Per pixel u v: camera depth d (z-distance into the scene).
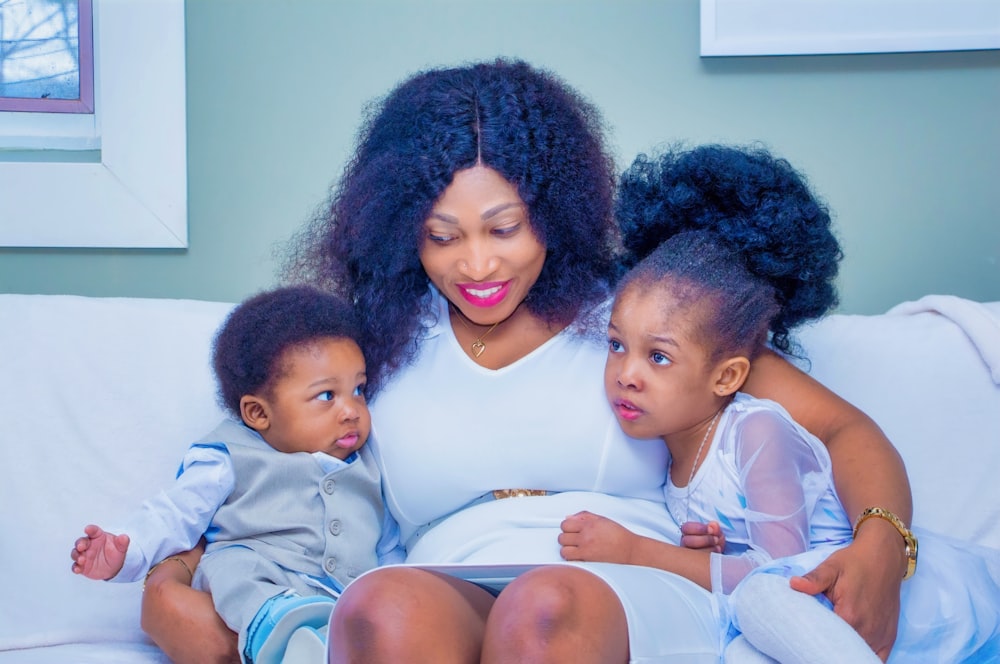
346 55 1.78
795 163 1.78
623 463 1.19
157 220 1.74
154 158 1.74
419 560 1.17
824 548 1.04
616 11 1.77
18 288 1.76
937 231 1.79
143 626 1.15
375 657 0.79
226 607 1.09
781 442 1.10
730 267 1.15
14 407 1.42
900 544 1.04
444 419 1.20
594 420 1.18
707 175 1.21
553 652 0.78
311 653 0.99
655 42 1.78
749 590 0.95
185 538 1.19
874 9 1.71
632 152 1.79
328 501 1.20
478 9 1.78
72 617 1.31
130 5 1.72
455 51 1.79
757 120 1.78
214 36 1.77
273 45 1.78
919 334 1.50
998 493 1.41
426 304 1.27
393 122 1.22
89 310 1.49
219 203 1.79
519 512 1.15
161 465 1.43
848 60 1.77
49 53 1.76
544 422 1.18
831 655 0.86
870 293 1.80
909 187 1.79
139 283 1.79
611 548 1.06
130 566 1.14
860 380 1.46
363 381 1.25
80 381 1.44
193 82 1.77
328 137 1.79
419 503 1.22
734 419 1.15
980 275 1.80
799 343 1.42
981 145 1.78
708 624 0.96
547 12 1.78
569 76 1.78
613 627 0.83
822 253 1.21
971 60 1.76
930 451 1.43
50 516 1.37
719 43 1.73
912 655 1.05
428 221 1.14
